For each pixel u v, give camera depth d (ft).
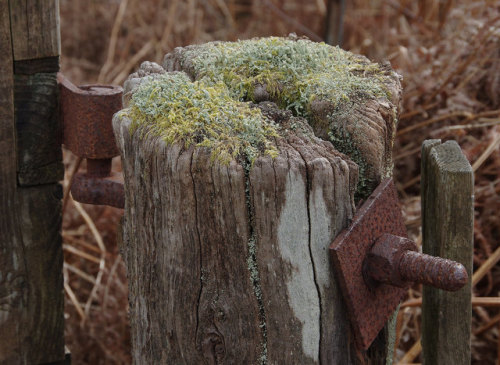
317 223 3.13
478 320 5.17
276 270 3.15
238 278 3.17
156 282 3.28
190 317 3.23
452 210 3.33
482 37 5.83
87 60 9.24
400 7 7.59
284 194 3.11
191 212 3.16
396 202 3.25
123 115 3.29
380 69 3.50
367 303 3.19
